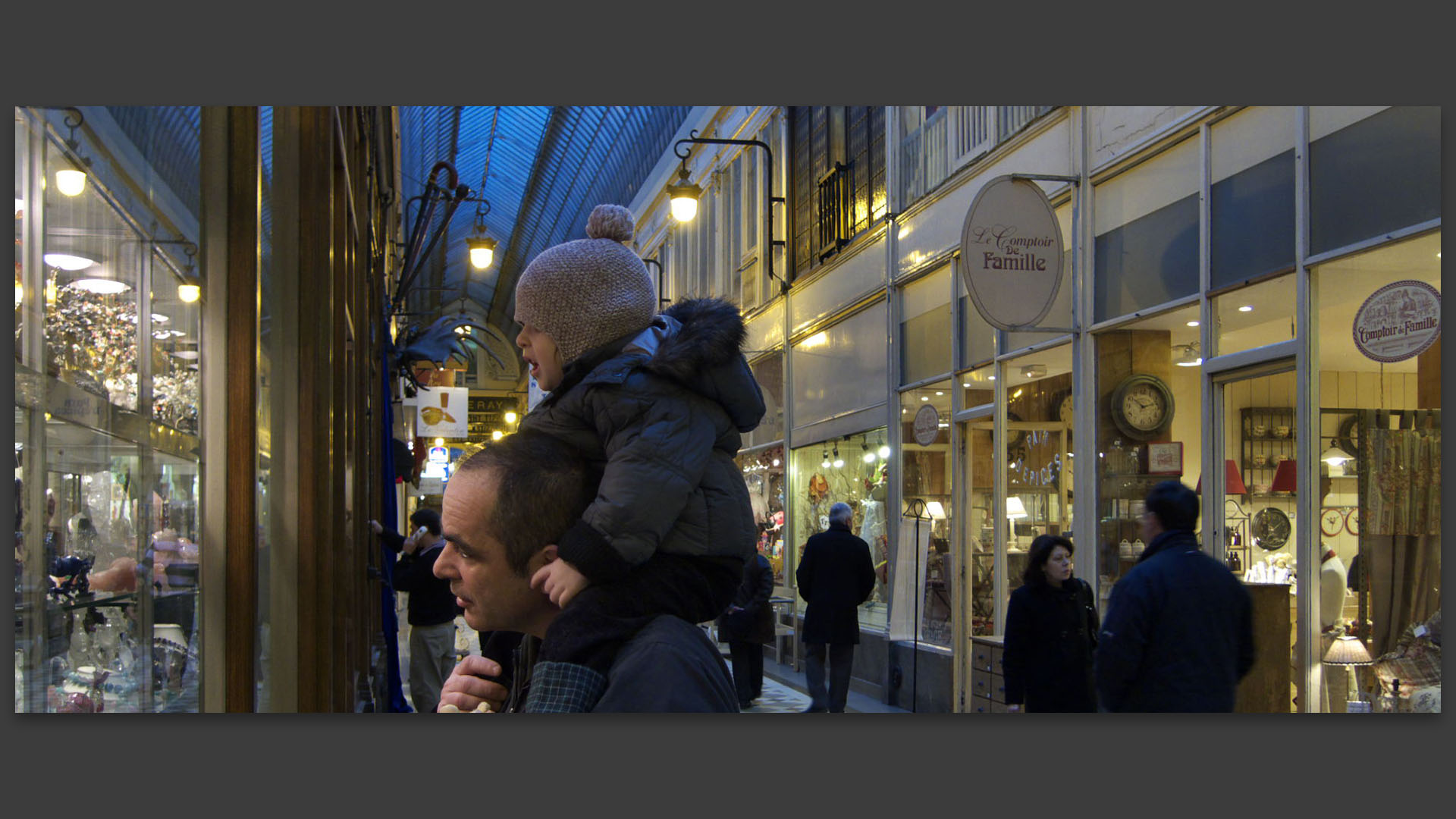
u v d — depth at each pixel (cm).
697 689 142
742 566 175
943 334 1152
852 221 1428
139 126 271
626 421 166
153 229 284
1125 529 796
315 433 522
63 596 227
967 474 1084
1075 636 596
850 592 955
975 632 1042
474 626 159
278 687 484
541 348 181
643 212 2552
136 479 271
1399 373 569
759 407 181
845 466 1431
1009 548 966
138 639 272
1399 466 562
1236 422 690
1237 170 699
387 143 1368
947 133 1132
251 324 354
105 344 250
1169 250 769
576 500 158
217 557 343
